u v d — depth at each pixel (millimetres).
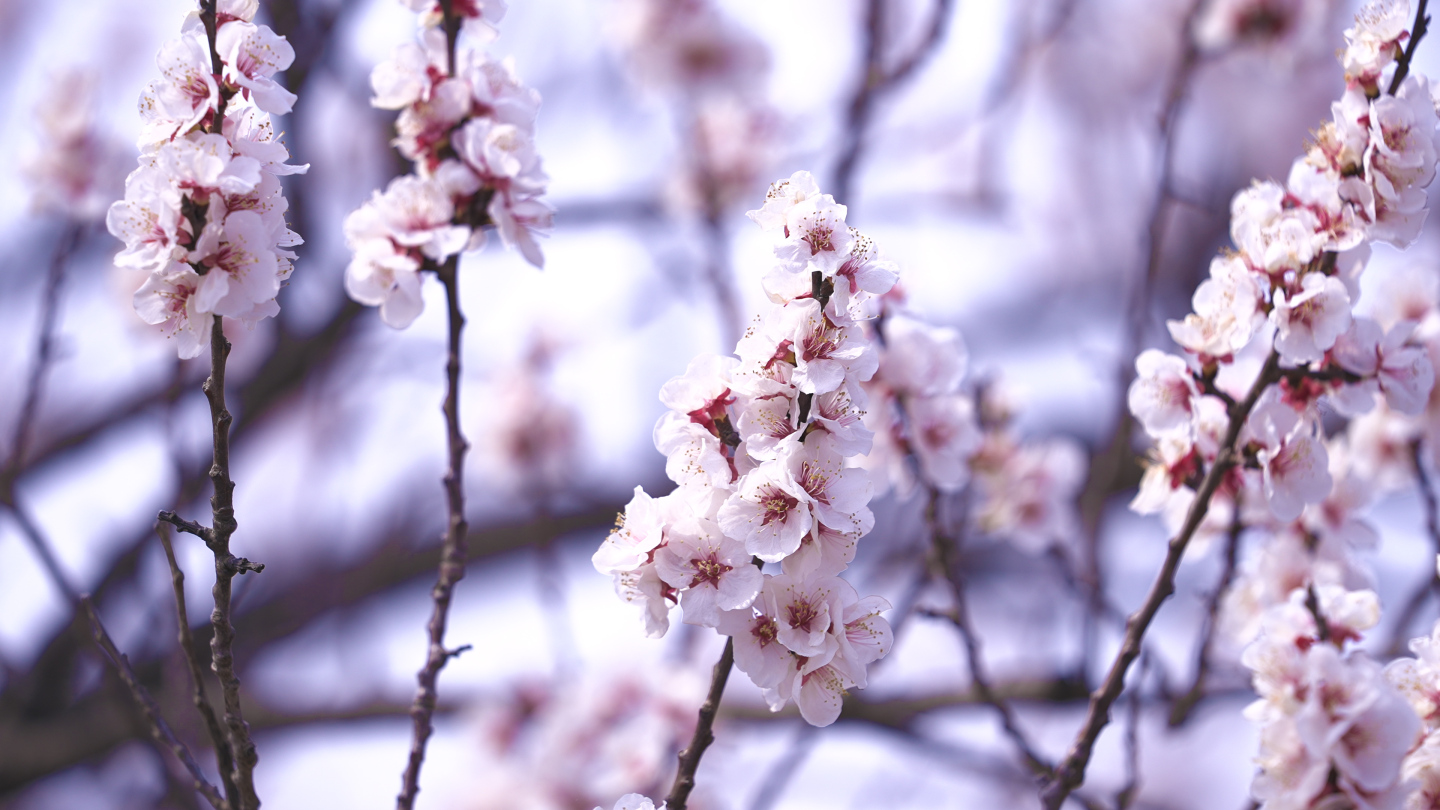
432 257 1571
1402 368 1653
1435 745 1601
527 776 2797
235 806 1609
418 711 1630
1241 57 2691
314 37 2232
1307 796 1584
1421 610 1889
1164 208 2082
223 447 1570
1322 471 1665
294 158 2869
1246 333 1644
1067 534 2268
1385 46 1633
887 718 2412
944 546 1812
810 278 1562
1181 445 1711
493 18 1604
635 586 1558
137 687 1637
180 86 1571
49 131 2484
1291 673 1604
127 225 1560
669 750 2506
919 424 1829
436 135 1585
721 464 1558
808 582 1556
